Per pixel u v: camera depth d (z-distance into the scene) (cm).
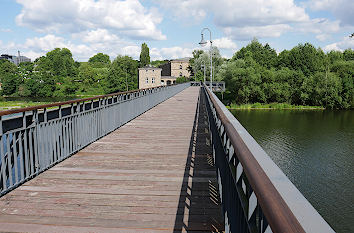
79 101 629
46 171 501
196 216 341
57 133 548
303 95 6819
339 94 6725
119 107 963
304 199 88
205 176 477
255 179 114
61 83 10538
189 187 430
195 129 916
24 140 448
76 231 310
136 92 1206
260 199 101
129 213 350
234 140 189
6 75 9988
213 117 548
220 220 331
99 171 504
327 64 7475
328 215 2000
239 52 9688
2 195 401
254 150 154
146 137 794
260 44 9531
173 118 1166
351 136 4056
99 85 10594
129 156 601
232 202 221
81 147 657
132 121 1088
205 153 625
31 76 9988
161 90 1931
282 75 7088
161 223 326
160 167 528
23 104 7662
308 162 3033
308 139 3919
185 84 4191
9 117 410
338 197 2253
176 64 9694
